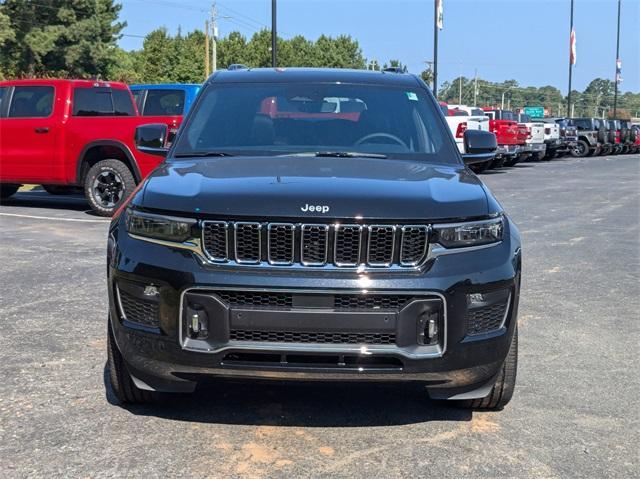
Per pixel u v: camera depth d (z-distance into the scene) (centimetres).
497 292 370
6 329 570
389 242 353
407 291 349
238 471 353
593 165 3039
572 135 3678
